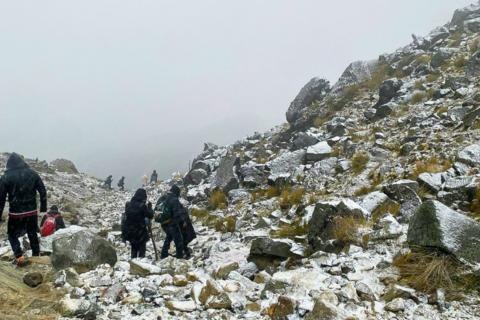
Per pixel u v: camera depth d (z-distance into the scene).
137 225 9.86
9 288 6.18
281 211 12.20
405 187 8.67
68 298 5.66
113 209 25.55
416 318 4.81
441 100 15.30
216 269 7.55
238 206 14.62
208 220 14.38
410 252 6.18
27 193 7.75
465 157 9.34
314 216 8.12
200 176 23.27
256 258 7.93
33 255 8.39
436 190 8.53
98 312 5.41
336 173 13.16
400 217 7.97
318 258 6.93
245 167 17.16
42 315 5.33
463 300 5.02
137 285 6.46
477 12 24.50
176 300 5.78
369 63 24.45
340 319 4.45
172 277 6.80
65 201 24.45
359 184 11.35
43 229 11.06
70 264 7.41
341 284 5.71
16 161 7.77
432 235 5.70
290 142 21.48
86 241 7.71
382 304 5.17
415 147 11.86
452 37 22.23
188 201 19.03
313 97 24.67
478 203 7.49
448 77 16.58
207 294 5.71
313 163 15.12
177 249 9.73
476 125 11.38
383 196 8.78
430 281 5.39
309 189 12.81
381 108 17.08
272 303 5.31
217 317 5.16
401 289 5.29
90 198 31.06
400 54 23.64
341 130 17.23
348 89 22.28
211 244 10.95
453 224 5.71
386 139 13.98
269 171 16.31
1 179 7.52
